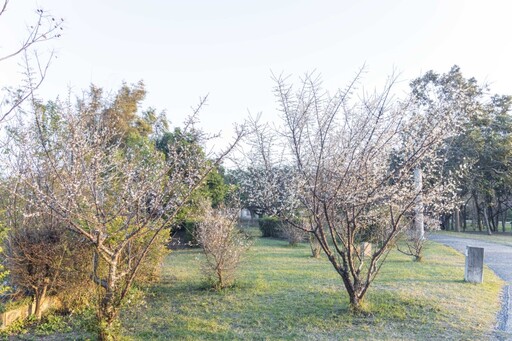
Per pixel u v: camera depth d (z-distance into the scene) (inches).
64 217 186.7
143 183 202.4
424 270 435.8
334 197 242.7
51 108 242.1
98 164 199.5
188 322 241.3
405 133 256.5
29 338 210.4
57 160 213.8
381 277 384.2
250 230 979.3
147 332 222.4
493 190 1181.7
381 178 257.6
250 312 264.2
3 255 236.5
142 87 702.5
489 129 1152.2
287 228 711.7
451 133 254.8
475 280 366.6
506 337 214.4
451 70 972.6
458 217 1306.6
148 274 331.0
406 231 506.6
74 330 224.2
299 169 255.3
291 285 349.7
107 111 302.0
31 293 248.4
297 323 238.5
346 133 251.6
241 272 419.8
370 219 295.1
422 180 307.6
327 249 264.7
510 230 1577.3
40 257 241.1
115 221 215.9
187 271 433.7
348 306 264.1
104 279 207.2
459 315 254.8
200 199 491.5
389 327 230.2
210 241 341.1
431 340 209.0
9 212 236.1
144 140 424.8
